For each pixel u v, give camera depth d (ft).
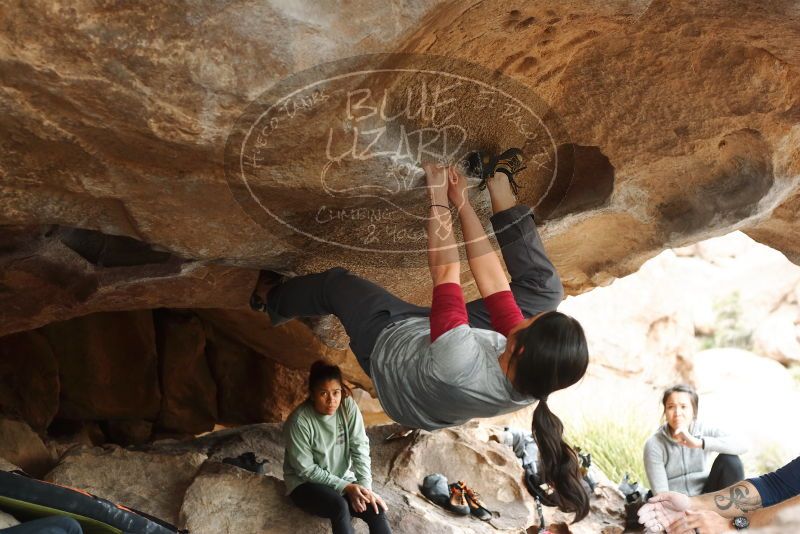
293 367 21.08
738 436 16.05
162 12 6.63
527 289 9.58
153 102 7.18
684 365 35.12
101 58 6.85
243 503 13.53
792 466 9.43
